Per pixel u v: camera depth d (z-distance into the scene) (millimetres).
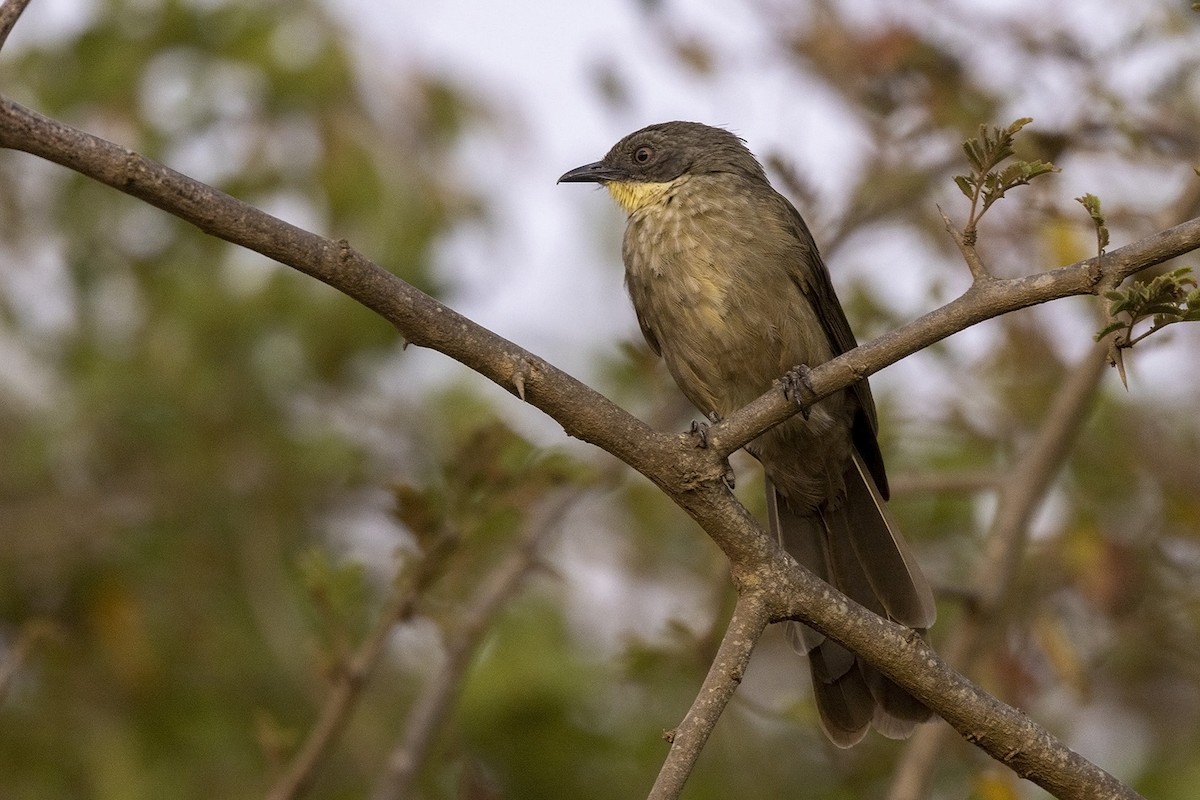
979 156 6340
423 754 9531
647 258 10148
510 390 6652
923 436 12555
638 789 11742
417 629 12062
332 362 13156
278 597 12656
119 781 11656
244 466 13148
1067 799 6773
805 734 12164
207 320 13008
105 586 12469
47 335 13727
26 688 12219
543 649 11992
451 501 9352
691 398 10422
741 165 10820
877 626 6891
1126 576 11266
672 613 12008
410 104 12875
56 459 13188
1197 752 11695
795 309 9938
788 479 9961
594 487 11219
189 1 12820
